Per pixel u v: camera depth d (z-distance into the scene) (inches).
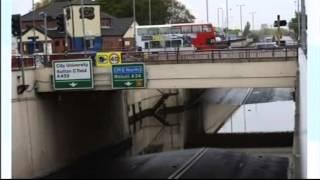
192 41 2962.6
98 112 1899.6
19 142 1347.2
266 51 1509.6
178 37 2989.7
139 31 3075.8
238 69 1473.9
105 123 1959.9
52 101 1574.8
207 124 2605.8
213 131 2353.6
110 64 1503.4
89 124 1818.4
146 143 2156.7
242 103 3503.9
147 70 1505.9
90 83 1502.2
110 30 3865.7
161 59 1524.4
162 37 3024.1
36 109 1476.4
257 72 1466.5
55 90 1499.8
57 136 1585.9
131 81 1502.2
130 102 2423.7
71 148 1664.6
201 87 1491.1
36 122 1466.5
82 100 1775.3
